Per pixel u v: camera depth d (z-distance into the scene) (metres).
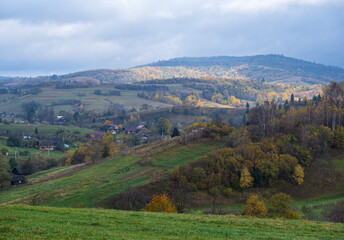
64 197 74.19
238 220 37.12
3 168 111.88
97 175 94.50
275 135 110.44
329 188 85.88
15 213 33.56
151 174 88.38
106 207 67.19
